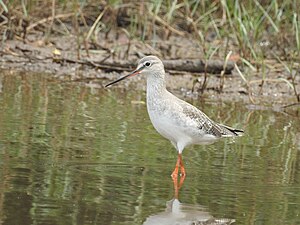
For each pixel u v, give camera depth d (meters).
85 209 9.81
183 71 18.61
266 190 11.02
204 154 12.91
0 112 14.45
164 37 20.64
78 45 18.81
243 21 19.64
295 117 16.11
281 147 13.51
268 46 20.08
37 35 20.11
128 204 10.11
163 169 11.87
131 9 20.88
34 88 16.67
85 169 11.50
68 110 15.05
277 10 19.70
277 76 18.61
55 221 9.34
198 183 11.23
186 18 20.42
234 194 10.77
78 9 20.59
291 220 9.80
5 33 19.45
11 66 18.36
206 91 17.55
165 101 11.97
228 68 18.66
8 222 9.22
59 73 18.20
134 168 11.77
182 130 11.98
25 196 10.16
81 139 13.10
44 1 20.67
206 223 9.58
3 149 12.21
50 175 11.09
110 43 20.00
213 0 21.25
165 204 10.20
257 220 9.77
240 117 15.73
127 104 16.03
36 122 13.97
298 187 11.20
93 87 17.36
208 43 20.17
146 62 12.13
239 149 13.30
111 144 12.96
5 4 19.56
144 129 14.11
